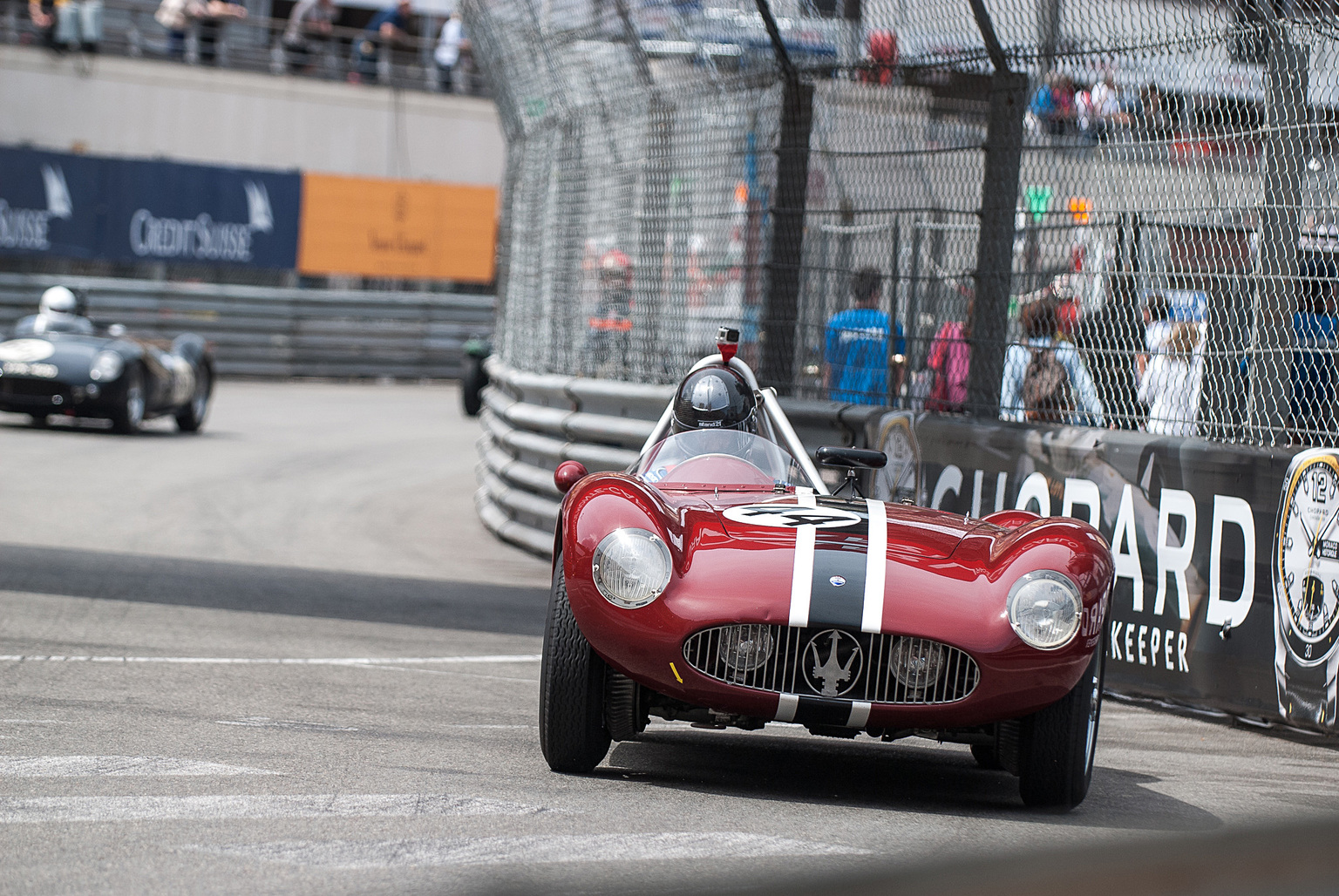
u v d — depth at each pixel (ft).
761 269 97.04
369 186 292.61
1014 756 48.24
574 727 46.60
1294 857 7.36
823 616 43.91
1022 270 82.69
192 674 64.59
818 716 44.19
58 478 144.05
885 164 89.66
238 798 40.83
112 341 185.37
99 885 31.27
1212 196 70.95
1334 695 61.93
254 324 284.41
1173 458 70.08
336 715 56.75
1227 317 70.03
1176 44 71.87
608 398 108.68
